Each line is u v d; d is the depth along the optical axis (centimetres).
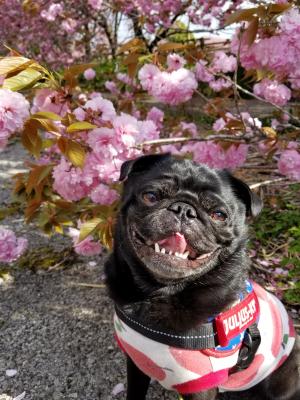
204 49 60
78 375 41
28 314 50
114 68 140
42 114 30
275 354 33
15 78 30
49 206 45
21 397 38
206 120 97
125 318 31
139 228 30
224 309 30
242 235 32
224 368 30
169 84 45
